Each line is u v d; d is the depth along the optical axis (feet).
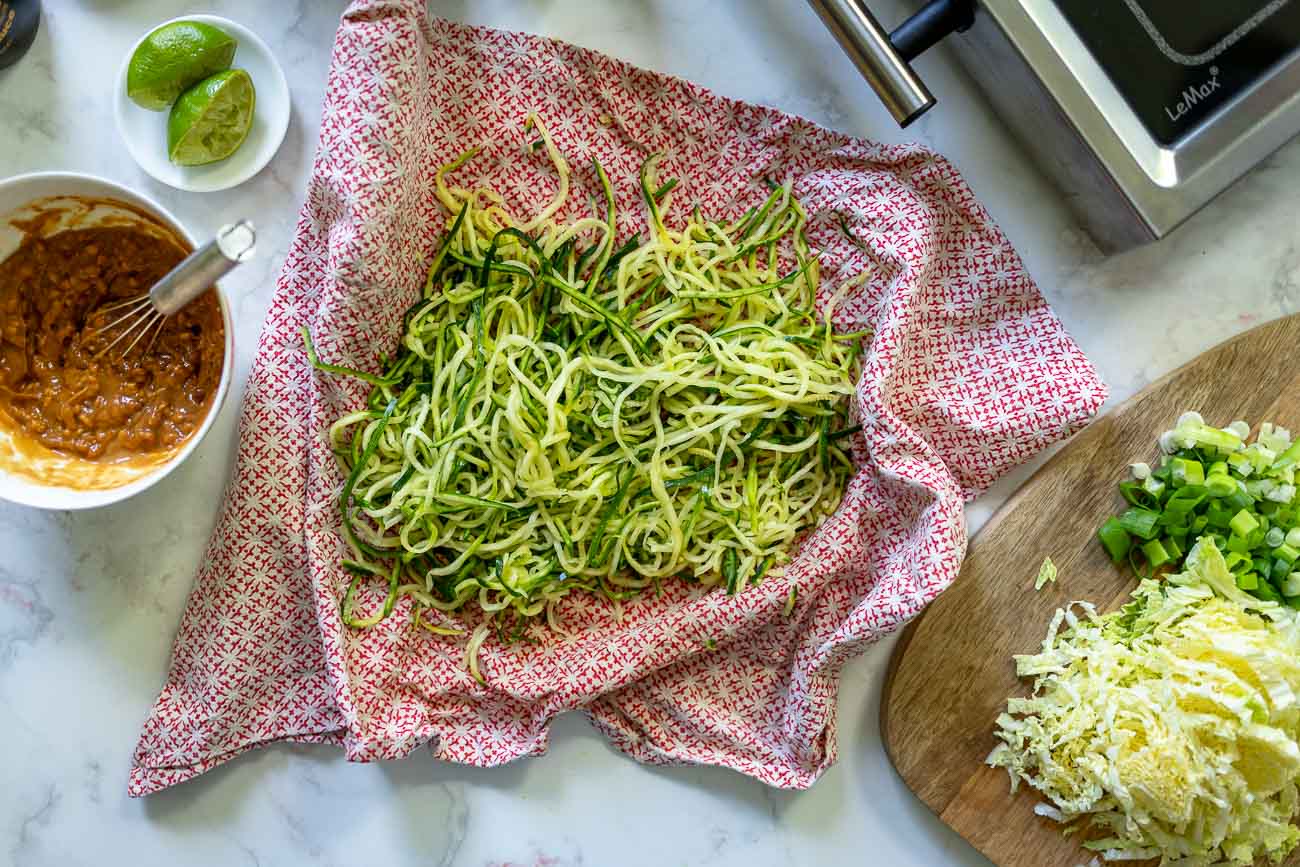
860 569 2.68
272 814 2.76
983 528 2.69
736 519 2.65
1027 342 2.67
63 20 2.64
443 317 2.62
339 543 2.60
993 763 2.68
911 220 2.58
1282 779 2.60
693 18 2.71
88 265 2.55
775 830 2.81
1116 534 2.66
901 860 2.82
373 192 2.43
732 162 2.68
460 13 2.68
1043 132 2.59
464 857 2.78
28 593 2.70
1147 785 2.57
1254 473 2.67
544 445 2.55
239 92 2.54
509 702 2.69
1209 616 2.61
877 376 2.54
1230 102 2.47
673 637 2.63
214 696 2.62
